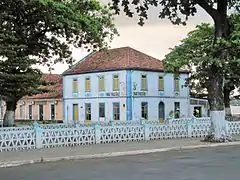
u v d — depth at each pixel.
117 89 58.78
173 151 21.66
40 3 28.03
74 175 13.69
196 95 59.75
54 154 19.59
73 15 30.22
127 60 59.28
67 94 66.06
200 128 29.39
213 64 24.86
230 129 30.39
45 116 69.75
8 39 27.62
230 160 17.22
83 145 23.58
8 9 28.47
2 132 21.16
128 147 22.39
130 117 57.00
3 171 15.37
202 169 14.56
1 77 26.95
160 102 60.41
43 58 34.22
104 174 13.77
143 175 13.38
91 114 62.25
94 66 62.41
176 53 46.72
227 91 51.22
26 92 28.45
